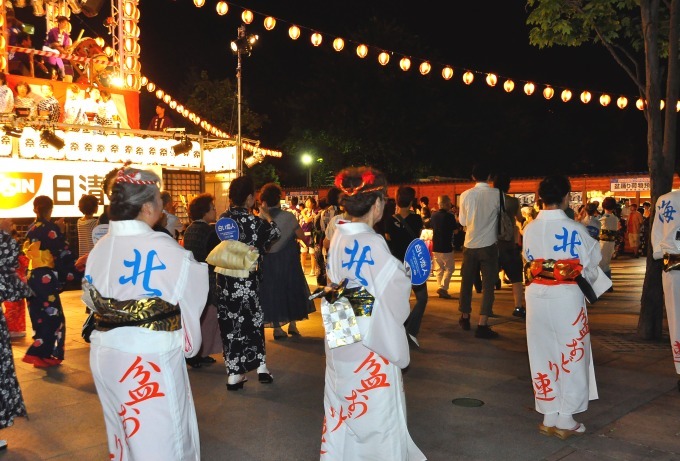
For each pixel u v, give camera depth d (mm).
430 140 28891
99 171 11758
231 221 5133
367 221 3041
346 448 3047
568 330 3943
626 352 6137
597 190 18438
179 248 2688
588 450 3844
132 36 13398
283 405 4762
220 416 4523
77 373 5742
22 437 4168
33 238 5910
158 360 2607
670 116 6535
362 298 2900
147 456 2568
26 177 10883
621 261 15961
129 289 2588
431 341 6766
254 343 5211
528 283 4168
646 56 6676
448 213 9570
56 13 13750
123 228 2639
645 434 4082
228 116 25797
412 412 4555
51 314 5926
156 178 2744
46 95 11711
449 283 10688
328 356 3082
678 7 6473
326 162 29609
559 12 7414
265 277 6785
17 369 5875
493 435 4105
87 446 4012
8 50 11969
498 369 5672
